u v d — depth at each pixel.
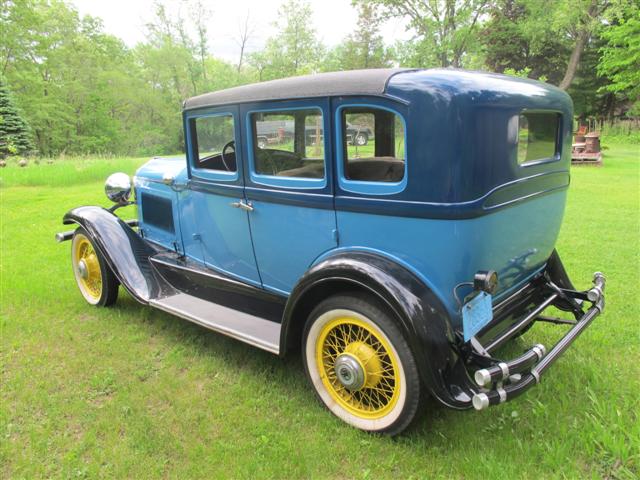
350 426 2.44
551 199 2.66
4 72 30.86
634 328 3.42
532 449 2.21
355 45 33.19
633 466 2.12
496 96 2.04
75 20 35.75
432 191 2.03
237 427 2.47
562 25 24.00
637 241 5.62
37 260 5.38
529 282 2.97
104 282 3.84
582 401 2.60
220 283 3.37
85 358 3.18
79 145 34.28
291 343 2.58
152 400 2.71
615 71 24.62
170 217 3.84
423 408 2.19
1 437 2.41
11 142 22.62
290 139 2.59
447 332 2.08
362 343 2.32
